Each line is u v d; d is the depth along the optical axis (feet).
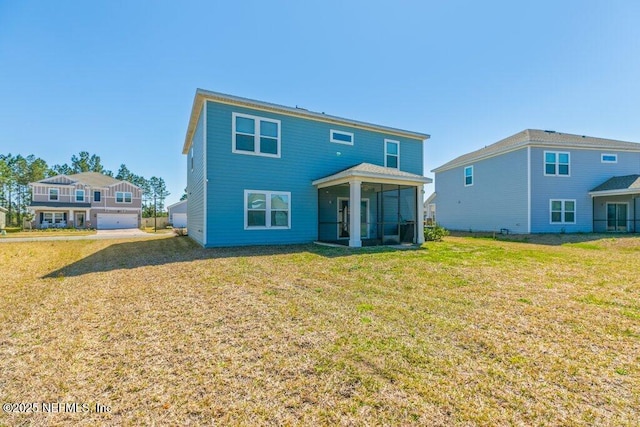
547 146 54.49
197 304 13.55
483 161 62.75
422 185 39.01
